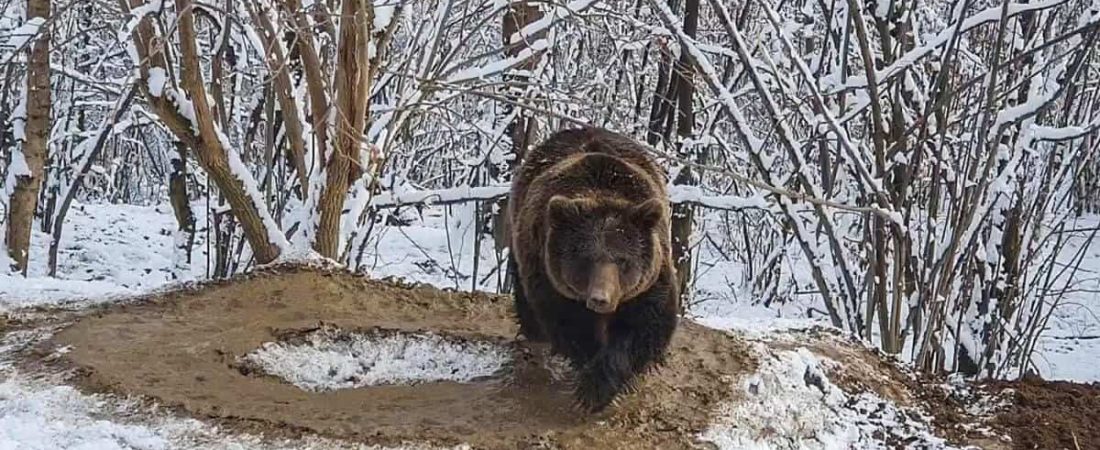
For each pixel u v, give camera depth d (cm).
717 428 532
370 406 552
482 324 702
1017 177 971
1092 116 1053
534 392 575
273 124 1080
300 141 912
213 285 763
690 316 745
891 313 920
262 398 558
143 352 613
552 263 512
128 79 1041
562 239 506
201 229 1805
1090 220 1927
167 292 753
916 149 867
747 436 530
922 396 622
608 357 529
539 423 525
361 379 630
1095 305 1752
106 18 1281
